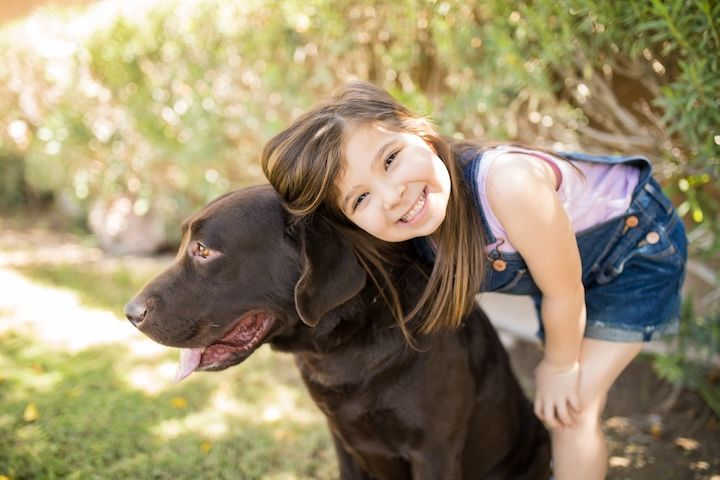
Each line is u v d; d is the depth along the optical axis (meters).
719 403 3.01
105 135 5.42
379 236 1.78
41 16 5.49
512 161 1.88
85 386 3.39
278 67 3.90
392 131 1.76
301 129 1.82
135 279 5.20
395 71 3.53
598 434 2.20
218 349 2.04
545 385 2.14
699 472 2.71
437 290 1.98
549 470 2.58
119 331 4.18
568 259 1.90
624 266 2.18
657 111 3.27
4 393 3.28
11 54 5.72
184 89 4.64
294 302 1.96
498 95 3.04
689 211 3.24
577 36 2.74
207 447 2.84
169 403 3.24
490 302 3.95
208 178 4.92
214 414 3.15
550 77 3.06
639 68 2.77
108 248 6.18
